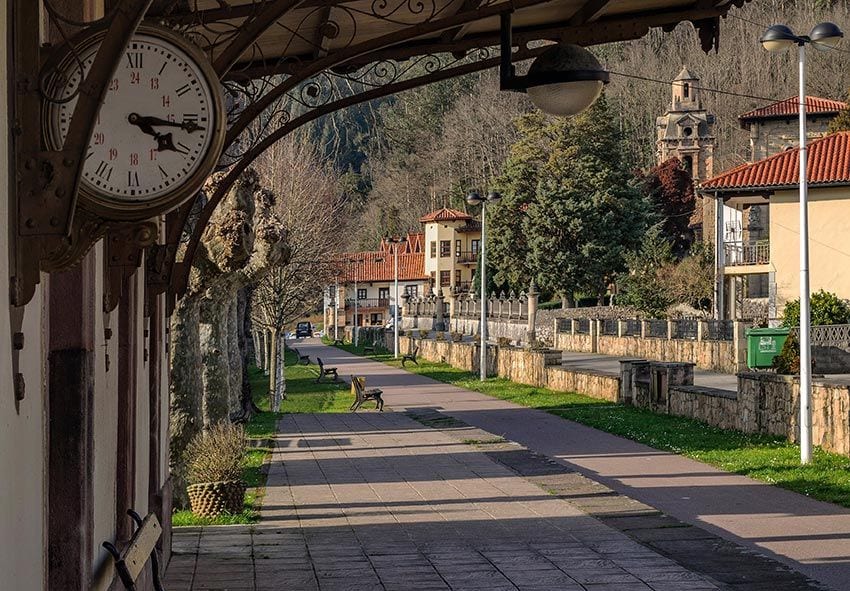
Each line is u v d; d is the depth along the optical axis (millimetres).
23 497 4164
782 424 23031
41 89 4078
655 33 119750
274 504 15367
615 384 34438
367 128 143625
